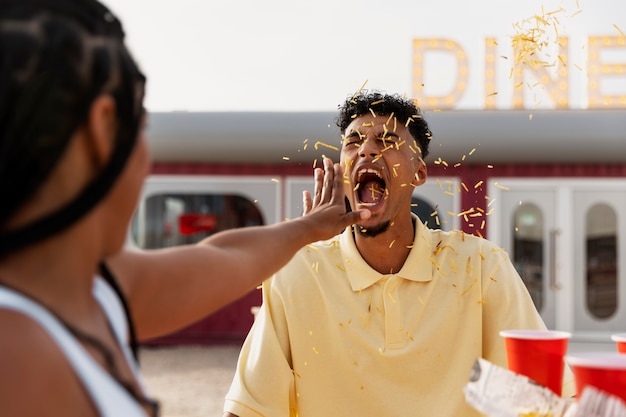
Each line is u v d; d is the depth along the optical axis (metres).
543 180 9.43
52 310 0.65
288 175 9.64
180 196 9.77
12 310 0.61
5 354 0.58
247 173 9.70
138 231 9.77
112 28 0.69
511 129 9.13
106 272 0.88
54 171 0.63
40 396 0.58
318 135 9.36
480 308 1.80
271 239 1.27
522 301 1.82
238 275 1.16
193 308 1.09
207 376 7.55
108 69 0.66
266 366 1.76
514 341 1.24
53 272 0.67
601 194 9.45
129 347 0.88
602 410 0.95
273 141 9.39
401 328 1.76
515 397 1.12
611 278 9.38
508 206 9.41
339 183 1.47
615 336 1.32
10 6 0.63
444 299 1.80
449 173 9.38
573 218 9.45
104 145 0.66
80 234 0.68
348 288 1.81
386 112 1.86
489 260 1.84
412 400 1.75
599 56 9.93
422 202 9.37
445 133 9.18
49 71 0.61
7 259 0.64
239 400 1.73
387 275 1.79
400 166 1.82
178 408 6.16
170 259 1.10
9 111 0.60
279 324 1.83
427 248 1.82
